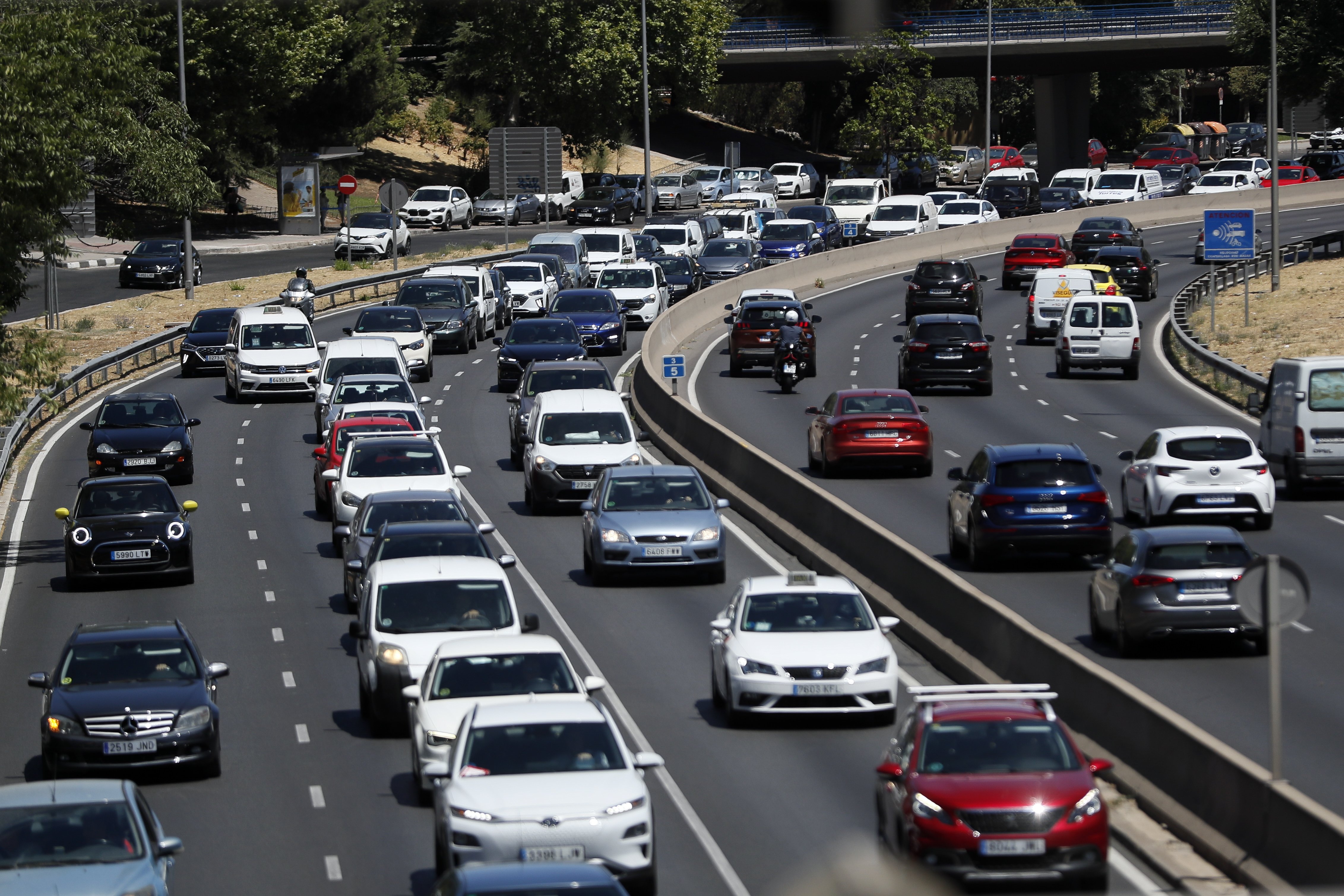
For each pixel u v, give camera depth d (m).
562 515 97.38
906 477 102.62
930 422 119.62
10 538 94.06
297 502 102.06
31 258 108.06
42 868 36.34
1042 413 123.06
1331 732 51.38
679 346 161.25
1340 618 66.94
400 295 160.12
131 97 104.38
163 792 50.53
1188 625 59.97
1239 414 121.62
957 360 127.88
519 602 75.75
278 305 169.38
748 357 141.88
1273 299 175.12
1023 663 55.25
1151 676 58.75
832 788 48.34
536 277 181.12
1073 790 37.03
